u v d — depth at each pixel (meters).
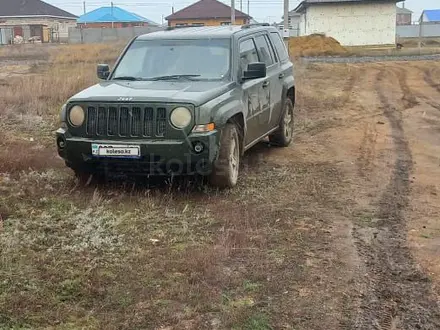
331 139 9.16
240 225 4.96
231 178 5.96
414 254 4.46
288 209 5.48
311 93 14.95
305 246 4.57
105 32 50.09
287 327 3.34
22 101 11.60
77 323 3.32
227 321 3.37
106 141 5.56
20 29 62.50
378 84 18.00
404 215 5.40
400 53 32.47
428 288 3.88
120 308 3.51
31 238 4.48
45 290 3.65
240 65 6.59
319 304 3.62
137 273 3.97
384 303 3.66
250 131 6.69
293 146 8.55
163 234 4.71
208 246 4.46
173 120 5.45
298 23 55.56
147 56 6.73
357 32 44.50
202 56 6.58
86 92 5.93
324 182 6.50
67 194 5.70
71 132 5.71
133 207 5.38
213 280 3.88
